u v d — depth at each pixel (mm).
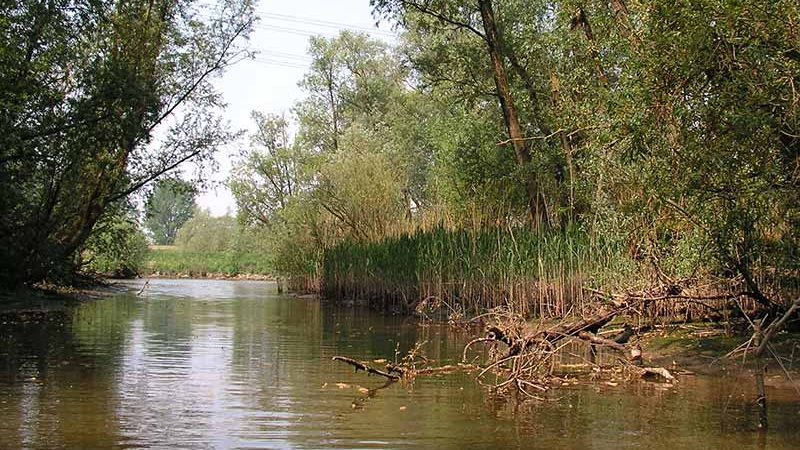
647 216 13109
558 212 20391
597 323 12383
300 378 10805
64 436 7230
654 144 9836
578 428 7816
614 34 11984
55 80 20531
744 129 8727
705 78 9141
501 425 7938
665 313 14328
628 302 13016
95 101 20766
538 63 22500
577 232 16672
